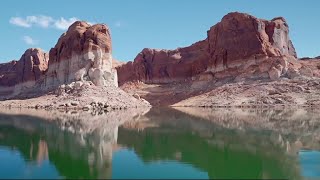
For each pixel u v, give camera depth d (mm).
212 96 126500
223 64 145750
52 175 25312
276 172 27578
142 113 84438
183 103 126000
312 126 54938
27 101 112875
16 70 183875
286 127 53750
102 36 121125
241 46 143500
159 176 25391
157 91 162125
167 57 181625
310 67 131000
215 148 36438
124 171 26672
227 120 65250
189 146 37594
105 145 37875
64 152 33844
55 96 110938
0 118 67625
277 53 140625
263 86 122312
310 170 28250
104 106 101250
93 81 115188
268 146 37812
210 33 161000
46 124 57125
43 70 162000
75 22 130750
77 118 68500
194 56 174875
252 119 67125
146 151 34625
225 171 27391
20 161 29812
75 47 121250
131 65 183500
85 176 25125
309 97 111438
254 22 145250
